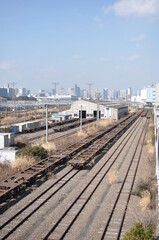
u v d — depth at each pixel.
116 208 14.01
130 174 20.30
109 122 57.12
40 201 14.66
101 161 24.12
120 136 40.25
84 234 11.41
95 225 12.10
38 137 38.00
